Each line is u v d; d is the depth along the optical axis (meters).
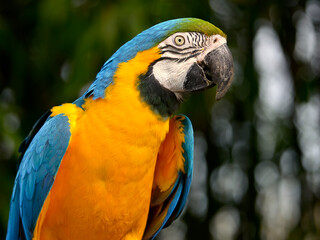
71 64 5.44
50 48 5.54
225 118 6.36
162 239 6.82
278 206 6.25
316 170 6.23
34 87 6.06
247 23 6.19
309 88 6.21
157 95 3.46
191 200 6.54
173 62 3.54
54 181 3.32
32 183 3.40
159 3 5.24
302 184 6.23
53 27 5.44
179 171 3.86
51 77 5.97
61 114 3.39
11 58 5.86
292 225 6.26
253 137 6.20
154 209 3.98
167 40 3.56
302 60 6.27
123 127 3.30
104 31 5.19
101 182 3.29
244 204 6.29
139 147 3.34
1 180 5.47
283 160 6.25
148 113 3.39
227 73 3.66
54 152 3.29
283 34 6.25
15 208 3.68
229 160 6.30
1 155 5.69
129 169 3.32
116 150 3.29
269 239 6.32
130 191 3.38
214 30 3.72
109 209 3.35
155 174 3.83
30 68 5.99
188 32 3.62
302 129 6.23
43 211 3.33
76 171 3.29
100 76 3.50
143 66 3.46
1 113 5.30
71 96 5.34
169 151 3.79
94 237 3.43
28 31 6.09
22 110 5.84
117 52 3.56
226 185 6.38
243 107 6.09
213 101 5.70
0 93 6.07
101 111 3.33
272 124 6.16
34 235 3.40
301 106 6.24
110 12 5.27
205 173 6.46
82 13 5.44
